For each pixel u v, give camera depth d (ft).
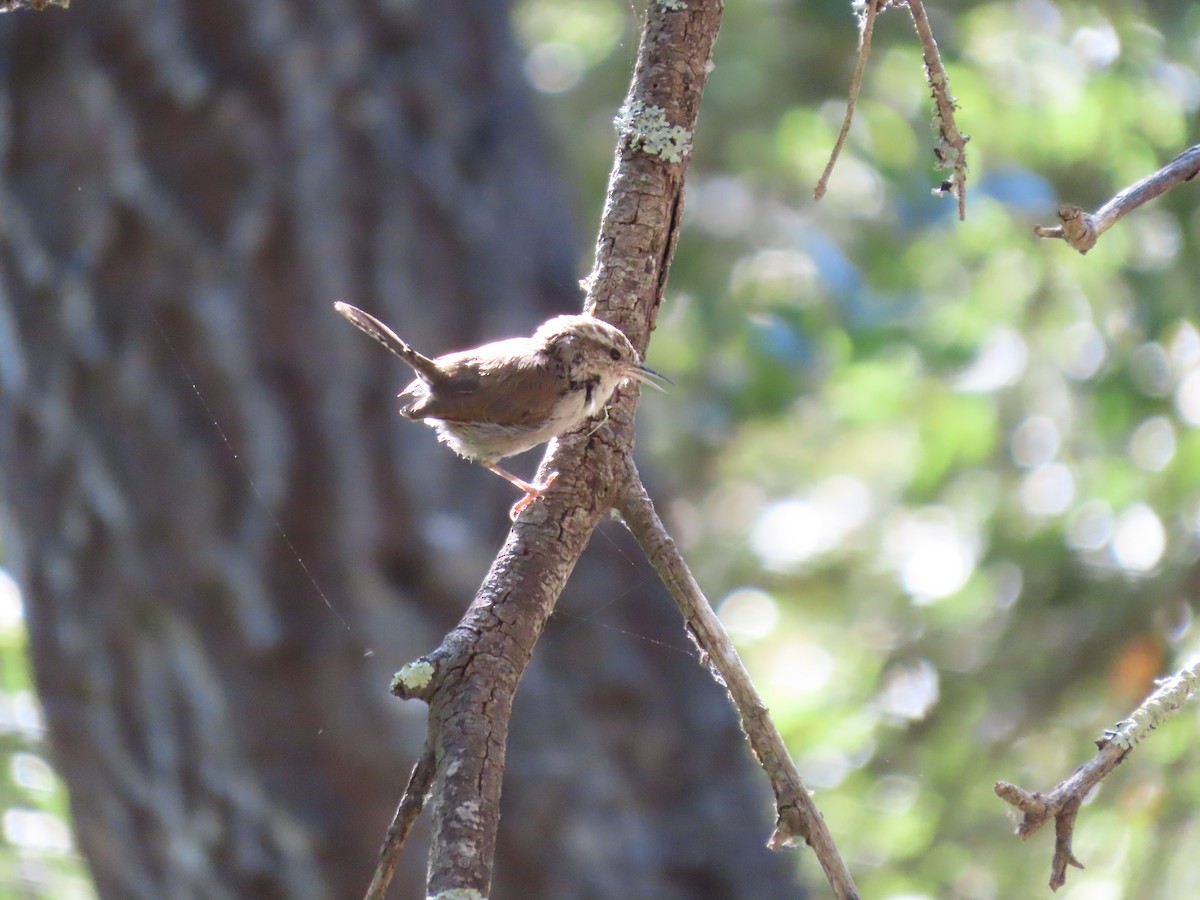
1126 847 38.40
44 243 28.76
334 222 28.96
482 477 29.09
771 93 57.98
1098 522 44.50
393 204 29.55
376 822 26.91
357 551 27.63
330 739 27.02
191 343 28.12
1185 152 16.92
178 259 28.40
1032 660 42.09
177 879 27.30
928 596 46.24
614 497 18.52
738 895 28.43
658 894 27.55
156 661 27.43
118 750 27.63
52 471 28.32
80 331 28.32
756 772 30.99
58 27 29.07
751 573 56.90
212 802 27.07
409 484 28.32
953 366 52.54
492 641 15.98
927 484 50.06
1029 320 50.83
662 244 21.44
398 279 29.30
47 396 28.45
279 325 28.40
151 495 27.68
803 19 56.44
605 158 61.11
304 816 26.76
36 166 29.14
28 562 28.68
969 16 55.98
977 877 39.60
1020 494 47.70
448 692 15.44
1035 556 44.42
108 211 28.55
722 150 59.47
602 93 62.13
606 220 21.36
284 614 27.27
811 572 56.49
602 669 28.91
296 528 27.71
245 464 27.71
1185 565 40.91
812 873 40.27
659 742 28.76
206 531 27.50
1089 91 51.88
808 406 63.67
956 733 42.47
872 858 41.04
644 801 28.30
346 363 28.35
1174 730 37.99
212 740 27.07
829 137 58.49
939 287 57.47
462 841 14.07
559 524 17.79
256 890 26.89
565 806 27.63
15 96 29.35
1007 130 54.65
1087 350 49.60
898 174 56.85
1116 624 41.09
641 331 20.98
